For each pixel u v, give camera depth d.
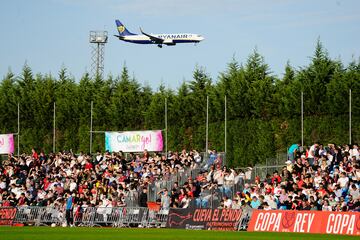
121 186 118.81
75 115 166.25
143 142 143.88
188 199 108.44
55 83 173.00
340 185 97.81
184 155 129.25
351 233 80.06
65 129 166.88
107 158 135.62
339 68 140.25
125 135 145.25
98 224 112.50
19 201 125.12
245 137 142.12
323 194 96.00
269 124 140.00
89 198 121.19
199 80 158.75
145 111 160.25
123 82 165.62
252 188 104.69
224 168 116.50
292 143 137.00
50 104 169.25
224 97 148.88
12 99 172.25
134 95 162.25
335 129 132.62
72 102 166.75
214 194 110.38
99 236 80.44
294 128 137.38
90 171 131.50
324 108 135.62
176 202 109.44
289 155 119.06
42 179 134.00
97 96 165.50
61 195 125.25
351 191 93.94
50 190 128.50
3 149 162.00
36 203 126.12
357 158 107.62
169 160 128.62
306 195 97.62
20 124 171.25
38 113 169.50
